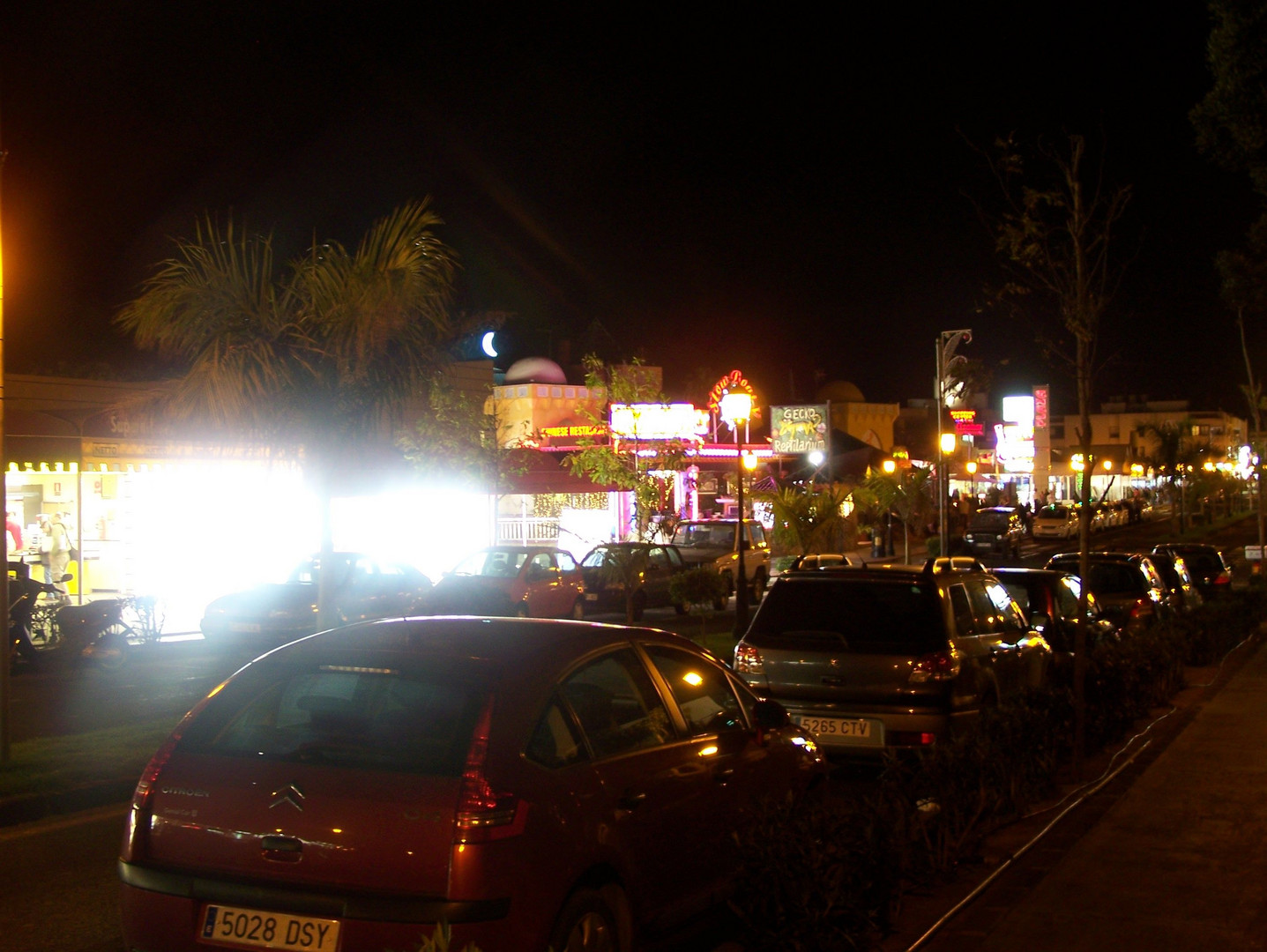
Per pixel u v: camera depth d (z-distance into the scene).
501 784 4.25
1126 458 77.31
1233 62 14.36
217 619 19.08
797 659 9.24
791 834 5.17
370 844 4.19
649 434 28.02
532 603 22.00
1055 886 6.58
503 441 31.80
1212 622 16.97
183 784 4.52
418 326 11.88
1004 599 10.88
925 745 8.86
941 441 25.58
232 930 4.29
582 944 4.50
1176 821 8.00
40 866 7.27
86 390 22.62
